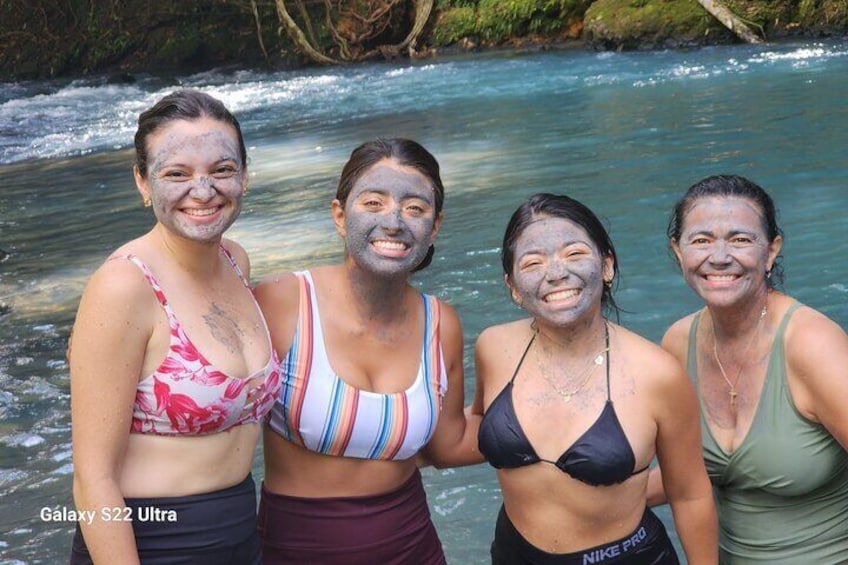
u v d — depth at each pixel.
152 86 22.84
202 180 3.01
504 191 9.36
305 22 24.36
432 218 3.37
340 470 3.33
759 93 12.92
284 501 3.37
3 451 5.35
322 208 9.69
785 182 8.64
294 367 3.29
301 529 3.35
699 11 18.55
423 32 23.05
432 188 3.39
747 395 3.42
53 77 25.59
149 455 2.97
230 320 3.11
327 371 3.29
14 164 14.36
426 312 3.50
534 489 3.32
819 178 8.64
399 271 3.28
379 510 3.37
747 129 10.86
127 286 2.91
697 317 3.69
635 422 3.22
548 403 3.31
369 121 14.71
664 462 3.38
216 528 3.02
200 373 2.96
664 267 6.93
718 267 3.38
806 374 3.27
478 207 8.90
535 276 3.26
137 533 2.96
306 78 21.34
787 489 3.37
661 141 10.78
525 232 3.33
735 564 3.55
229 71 24.34
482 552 4.27
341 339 3.34
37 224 10.40
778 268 3.95
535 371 3.38
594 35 19.34
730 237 3.39
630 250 7.32
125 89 22.67
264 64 24.72
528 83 16.36
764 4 18.42
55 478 5.06
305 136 14.08
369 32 23.70
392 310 3.40
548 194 3.43
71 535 4.54
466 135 12.52
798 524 3.42
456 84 17.42
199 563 3.01
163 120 3.05
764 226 3.43
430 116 14.42
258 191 10.66
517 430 3.31
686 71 15.57
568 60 18.61
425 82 18.25
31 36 25.94
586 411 3.25
